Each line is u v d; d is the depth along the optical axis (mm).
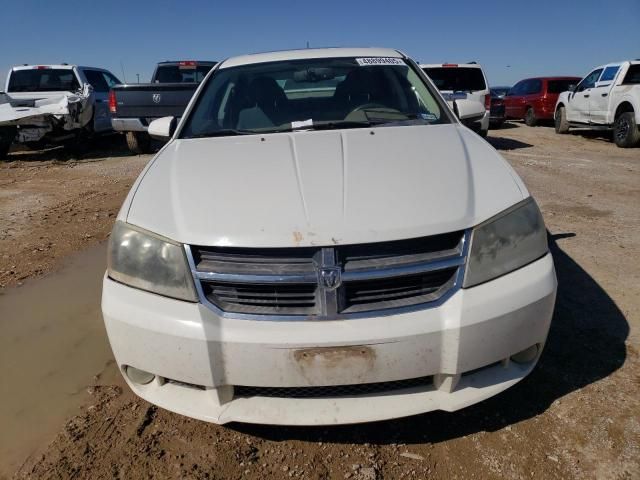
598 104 11148
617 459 1960
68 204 6398
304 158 2309
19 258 4402
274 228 1875
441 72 10547
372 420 1889
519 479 1908
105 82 12055
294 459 2059
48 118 9578
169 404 1986
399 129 2719
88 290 3711
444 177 2129
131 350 1952
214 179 2189
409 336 1799
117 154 11078
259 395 1949
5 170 9188
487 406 2297
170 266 1918
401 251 1878
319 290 1828
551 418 2193
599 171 7715
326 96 3152
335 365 1807
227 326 1838
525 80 16953
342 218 1888
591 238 4398
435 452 2062
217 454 2088
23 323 3225
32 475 2000
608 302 3166
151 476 1982
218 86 3303
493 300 1869
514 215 2020
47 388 2553
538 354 2082
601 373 2463
